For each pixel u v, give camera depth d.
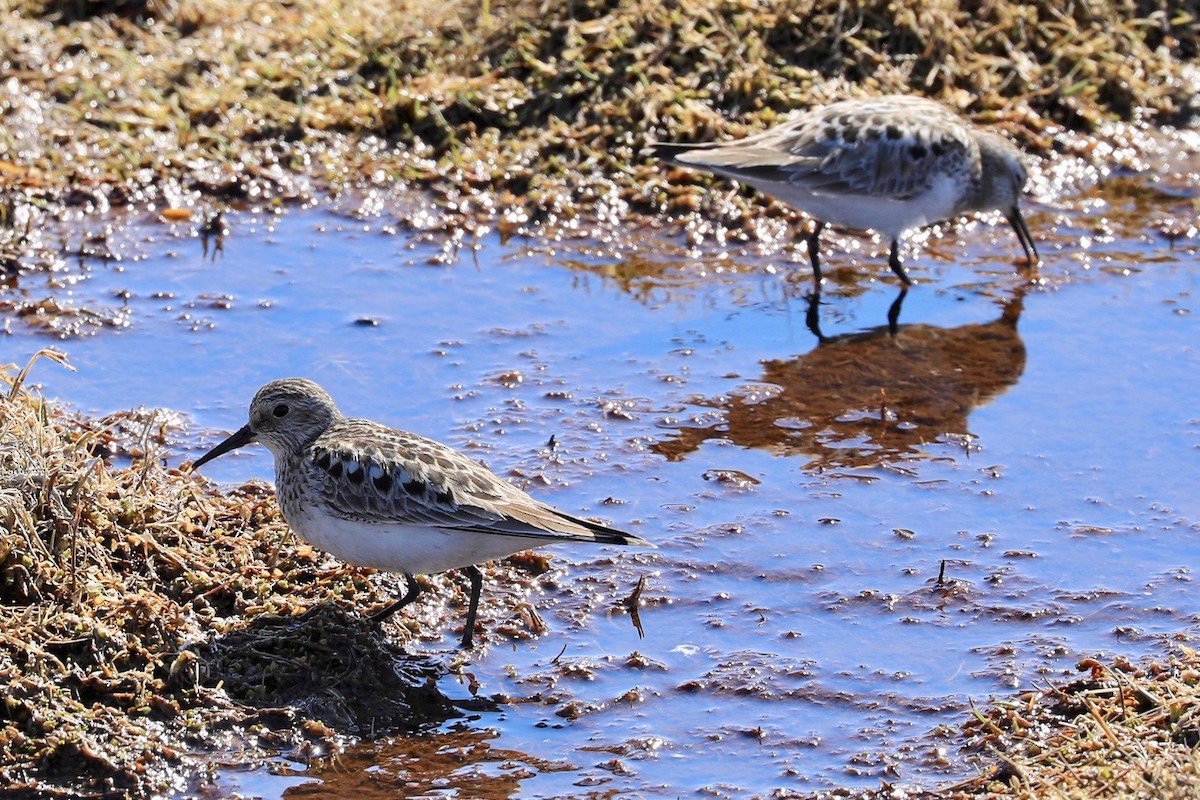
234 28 20.38
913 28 19.17
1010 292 16.30
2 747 9.31
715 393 14.34
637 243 17.14
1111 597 11.30
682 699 10.28
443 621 11.08
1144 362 14.70
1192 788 8.54
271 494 12.34
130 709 9.72
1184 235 17.28
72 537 10.44
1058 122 19.28
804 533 12.21
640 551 11.97
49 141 18.33
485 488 10.52
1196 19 20.55
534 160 18.09
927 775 9.42
